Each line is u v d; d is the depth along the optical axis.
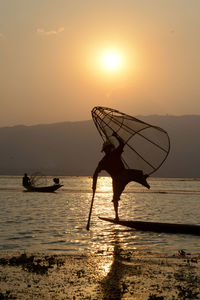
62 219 45.03
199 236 30.78
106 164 27.39
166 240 29.12
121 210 59.44
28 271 19.59
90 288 16.73
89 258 22.95
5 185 169.50
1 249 26.45
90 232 33.97
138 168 28.12
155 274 19.06
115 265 21.03
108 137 27.77
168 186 194.88
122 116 27.75
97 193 114.75
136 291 16.31
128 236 31.30
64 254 24.41
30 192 111.75
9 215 49.44
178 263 21.53
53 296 15.61
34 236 32.00
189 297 15.45
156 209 61.78
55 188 111.81
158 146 27.48
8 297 15.43
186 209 62.06
